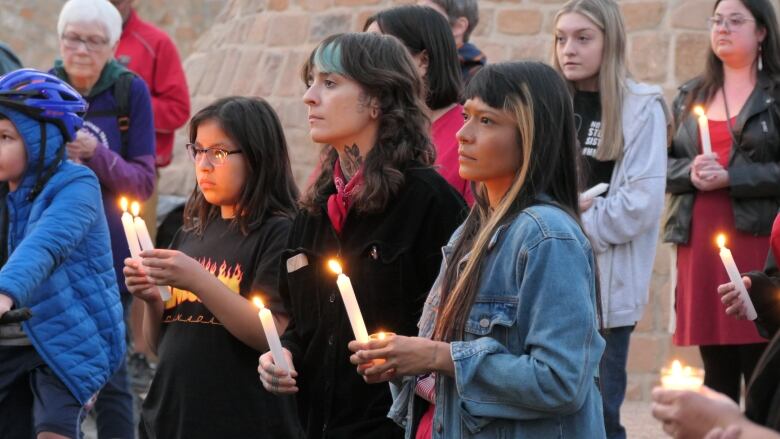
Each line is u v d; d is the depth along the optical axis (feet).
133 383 65.00
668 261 67.36
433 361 27.30
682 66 70.33
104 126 54.34
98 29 53.67
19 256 36.96
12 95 39.27
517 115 28.07
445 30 41.91
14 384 39.65
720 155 49.83
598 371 28.55
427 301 30.12
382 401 33.17
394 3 79.51
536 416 27.02
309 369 34.17
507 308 27.35
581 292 26.86
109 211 53.47
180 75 67.10
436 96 41.63
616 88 45.85
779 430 20.22
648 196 45.24
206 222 40.11
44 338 38.78
